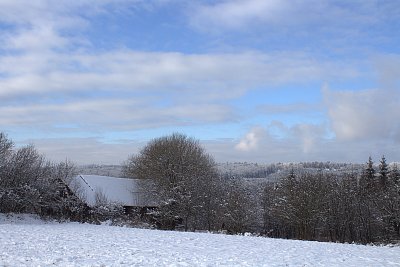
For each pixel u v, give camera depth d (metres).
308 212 62.53
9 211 44.78
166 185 62.66
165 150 66.06
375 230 66.50
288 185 69.00
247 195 70.62
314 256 22.33
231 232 59.03
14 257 16.97
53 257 17.38
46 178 48.59
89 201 55.84
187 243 26.61
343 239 67.12
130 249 21.86
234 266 17.22
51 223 41.53
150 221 60.53
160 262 17.48
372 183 84.25
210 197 66.00
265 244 28.31
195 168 65.94
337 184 73.06
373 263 20.14
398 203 61.59
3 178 45.06
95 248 21.59
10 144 47.56
